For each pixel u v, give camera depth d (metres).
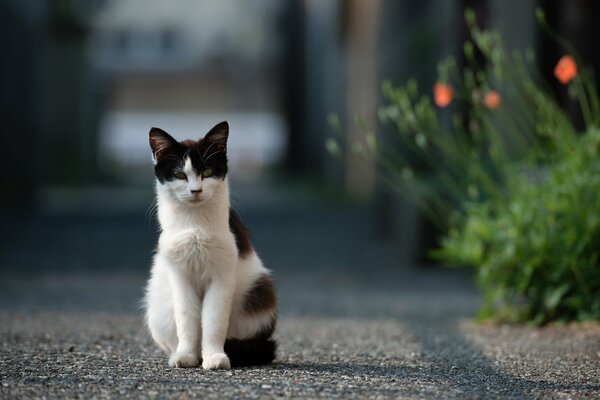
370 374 5.78
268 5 68.25
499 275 8.49
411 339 7.55
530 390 5.35
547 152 9.38
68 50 37.69
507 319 8.56
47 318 8.58
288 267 14.57
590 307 8.16
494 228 8.56
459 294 11.37
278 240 18.94
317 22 42.69
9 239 17.80
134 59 76.50
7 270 13.54
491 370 5.99
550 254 8.16
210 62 77.50
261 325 6.18
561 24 12.30
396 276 13.39
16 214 22.48
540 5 12.38
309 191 36.53
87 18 38.47
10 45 22.25
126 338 7.28
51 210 25.12
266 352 6.05
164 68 77.06
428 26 16.05
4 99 21.72
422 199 13.95
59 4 35.03
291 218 24.53
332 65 37.44
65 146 38.12
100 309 9.45
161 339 6.21
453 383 5.52
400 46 18.45
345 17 33.16
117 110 79.88
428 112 9.11
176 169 5.79
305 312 9.58
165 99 81.56
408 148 15.90
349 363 6.26
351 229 21.59
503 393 5.25
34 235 18.83
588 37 12.08
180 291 5.94
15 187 22.98
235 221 6.23
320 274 13.67
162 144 5.85
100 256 15.71
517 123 11.16
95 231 20.06
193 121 79.69
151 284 6.29
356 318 9.11
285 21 55.56
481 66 13.93
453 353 6.74
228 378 5.51
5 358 6.21
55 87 37.62
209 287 5.94
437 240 14.34
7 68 21.94
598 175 8.09
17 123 23.12
